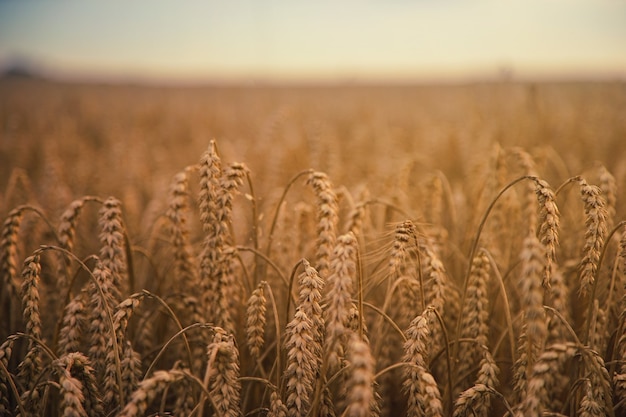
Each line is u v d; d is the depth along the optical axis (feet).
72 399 7.53
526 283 7.04
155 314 12.83
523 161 14.19
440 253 13.92
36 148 34.94
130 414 6.75
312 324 8.44
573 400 9.50
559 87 58.95
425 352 8.91
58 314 11.53
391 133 36.14
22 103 66.18
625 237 9.41
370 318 12.40
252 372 10.92
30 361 9.52
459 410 8.56
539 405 7.35
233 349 8.48
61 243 11.23
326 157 20.80
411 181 22.43
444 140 32.48
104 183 24.21
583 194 9.31
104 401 9.00
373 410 8.57
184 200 11.35
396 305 12.33
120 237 10.42
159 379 7.08
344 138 34.96
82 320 9.65
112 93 93.15
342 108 52.49
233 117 50.60
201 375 11.21
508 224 14.69
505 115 27.50
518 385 9.18
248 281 11.41
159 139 42.60
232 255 10.57
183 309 12.20
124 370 9.16
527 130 24.97
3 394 9.14
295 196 17.22
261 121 44.70
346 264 7.61
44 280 14.57
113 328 8.73
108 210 10.62
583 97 44.04
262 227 14.71
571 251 14.32
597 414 8.20
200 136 40.40
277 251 13.00
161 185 22.00
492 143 23.07
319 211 10.36
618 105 34.58
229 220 10.12
